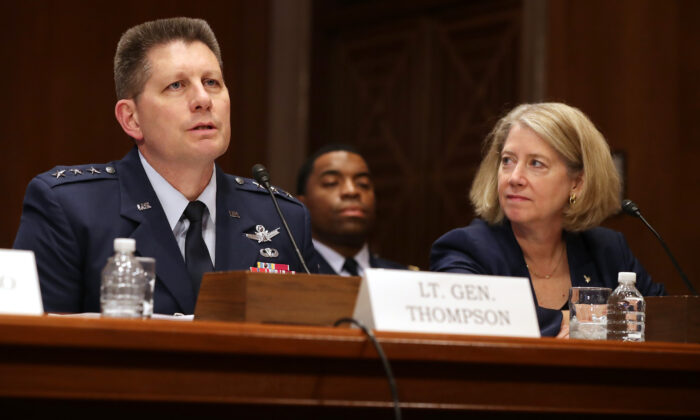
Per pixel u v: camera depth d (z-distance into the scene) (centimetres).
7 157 801
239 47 947
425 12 926
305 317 227
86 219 311
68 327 177
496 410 211
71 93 832
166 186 325
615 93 755
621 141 748
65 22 834
